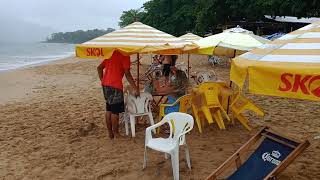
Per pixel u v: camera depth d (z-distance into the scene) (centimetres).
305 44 328
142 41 691
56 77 2105
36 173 586
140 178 549
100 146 699
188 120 544
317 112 922
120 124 829
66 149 693
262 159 445
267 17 3512
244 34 809
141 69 2291
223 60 2386
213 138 721
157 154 644
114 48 657
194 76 1298
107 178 556
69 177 565
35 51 8738
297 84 288
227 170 555
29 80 1997
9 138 787
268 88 304
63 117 976
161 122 571
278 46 347
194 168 575
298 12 2306
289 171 552
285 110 955
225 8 3691
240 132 755
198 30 3988
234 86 898
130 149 673
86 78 1998
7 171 598
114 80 709
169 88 848
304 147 403
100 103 1156
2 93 1530
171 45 689
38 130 847
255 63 322
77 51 697
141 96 733
